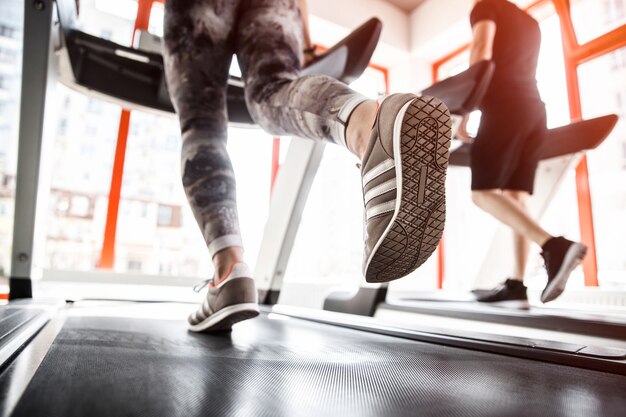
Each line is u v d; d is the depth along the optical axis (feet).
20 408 1.39
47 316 3.79
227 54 3.44
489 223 14.23
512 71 5.84
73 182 13.51
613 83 10.73
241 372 2.09
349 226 15.21
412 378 2.17
